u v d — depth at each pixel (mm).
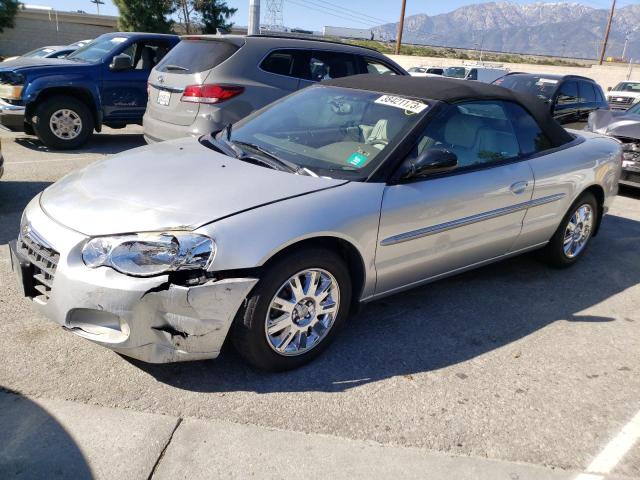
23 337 3268
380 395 2998
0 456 2381
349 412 2836
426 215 3498
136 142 9711
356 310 3479
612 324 4035
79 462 2379
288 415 2777
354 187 3225
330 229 3014
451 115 3771
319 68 6945
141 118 9180
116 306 2656
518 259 5250
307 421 2744
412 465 2506
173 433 2588
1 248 4543
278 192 3047
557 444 2719
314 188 3143
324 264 3068
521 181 4105
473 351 3529
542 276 4859
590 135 5309
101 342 2738
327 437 2641
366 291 3414
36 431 2533
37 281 3025
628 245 5906
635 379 3336
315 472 2416
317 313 3168
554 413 2955
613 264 5297
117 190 3066
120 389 2875
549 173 4344
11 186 6316
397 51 41656
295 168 3361
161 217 2797
